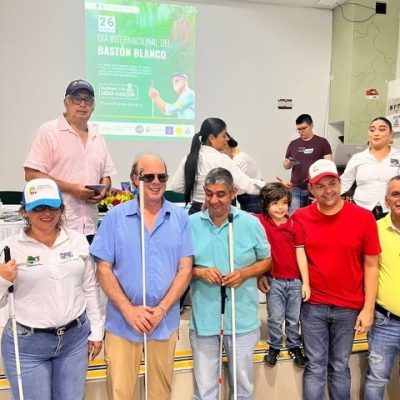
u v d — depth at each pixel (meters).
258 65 5.23
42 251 1.54
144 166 1.71
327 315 1.97
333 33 5.36
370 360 2.00
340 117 5.22
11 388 1.57
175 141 5.09
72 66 4.72
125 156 4.96
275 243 2.22
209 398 1.96
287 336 2.33
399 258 1.89
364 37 4.97
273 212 2.22
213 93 5.14
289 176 5.43
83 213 2.32
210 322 1.92
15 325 1.52
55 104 4.72
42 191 1.52
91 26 4.71
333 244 1.92
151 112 4.98
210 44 5.07
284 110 5.37
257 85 5.26
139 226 1.74
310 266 1.99
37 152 2.26
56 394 1.64
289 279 2.24
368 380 2.02
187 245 1.83
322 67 5.40
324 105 5.47
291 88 5.36
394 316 1.92
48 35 4.61
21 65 4.58
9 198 4.46
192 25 4.99
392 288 1.90
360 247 1.91
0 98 4.56
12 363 1.55
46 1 4.57
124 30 4.81
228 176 1.83
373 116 5.09
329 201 1.88
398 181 1.84
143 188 1.71
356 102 5.04
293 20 5.26
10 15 4.49
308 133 4.54
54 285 1.54
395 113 4.69
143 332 1.68
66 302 1.57
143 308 1.70
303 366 2.27
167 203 1.83
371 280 1.91
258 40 5.20
